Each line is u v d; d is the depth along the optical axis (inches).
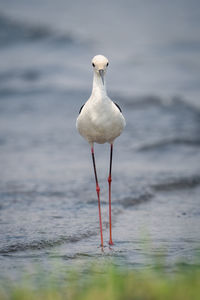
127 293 214.2
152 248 327.0
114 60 1198.3
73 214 406.3
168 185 495.8
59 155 604.7
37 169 544.4
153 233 362.6
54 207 423.2
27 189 473.1
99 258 309.4
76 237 353.1
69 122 766.5
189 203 446.0
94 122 347.6
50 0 1867.6
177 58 1238.3
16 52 1238.3
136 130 716.7
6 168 547.2
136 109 837.8
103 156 605.3
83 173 532.7
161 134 694.5
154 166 563.8
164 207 432.8
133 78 1061.1
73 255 315.9
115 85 1005.8
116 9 1775.3
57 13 1664.6
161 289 215.2
